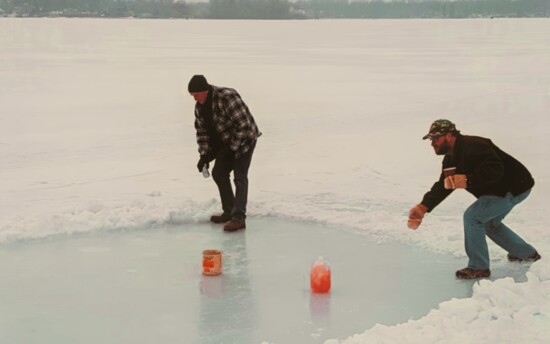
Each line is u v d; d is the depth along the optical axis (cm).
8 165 1173
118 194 959
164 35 8394
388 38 7525
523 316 484
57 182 1041
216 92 743
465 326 475
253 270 628
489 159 566
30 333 490
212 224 784
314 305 543
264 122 1633
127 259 658
